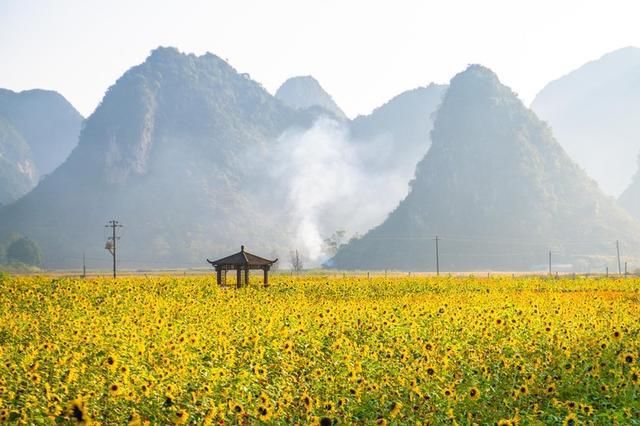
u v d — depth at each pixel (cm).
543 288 5734
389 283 5941
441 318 2572
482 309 2881
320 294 5062
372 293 5181
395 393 1495
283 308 3150
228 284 5794
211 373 1576
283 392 1491
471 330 2309
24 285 4456
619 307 3231
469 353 1923
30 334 2314
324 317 2589
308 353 1970
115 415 1351
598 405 1518
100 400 1406
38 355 1831
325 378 1605
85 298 3584
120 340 2003
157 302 3347
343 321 2533
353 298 4697
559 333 2202
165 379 1524
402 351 1886
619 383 1570
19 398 1414
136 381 1480
